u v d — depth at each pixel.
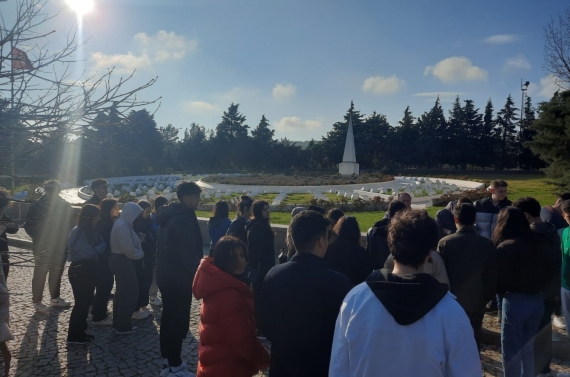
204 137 63.59
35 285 7.00
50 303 7.35
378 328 2.05
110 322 6.57
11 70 3.48
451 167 64.44
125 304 6.07
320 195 23.98
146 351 5.58
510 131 60.94
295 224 2.97
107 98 3.65
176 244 4.73
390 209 5.33
